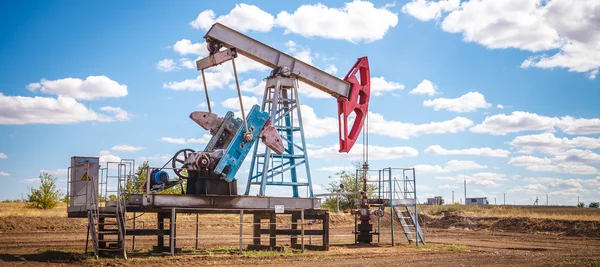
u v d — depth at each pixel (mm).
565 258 24281
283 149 24422
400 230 43688
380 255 24047
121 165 21328
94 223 20797
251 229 39719
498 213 50250
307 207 24859
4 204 59812
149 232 21375
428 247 27953
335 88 27438
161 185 22391
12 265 18641
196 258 20938
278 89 26016
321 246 25438
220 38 24156
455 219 50031
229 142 23844
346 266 20078
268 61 25547
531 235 40156
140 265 19000
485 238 36562
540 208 74375
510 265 21438
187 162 22562
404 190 29125
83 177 21500
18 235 32156
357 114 28984
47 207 51156
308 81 26812
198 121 23469
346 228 46062
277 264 20078
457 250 27062
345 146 28016
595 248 29984
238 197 23000
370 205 29625
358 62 28672
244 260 20906
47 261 19766
